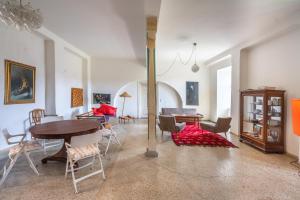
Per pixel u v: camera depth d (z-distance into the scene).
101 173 2.96
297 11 3.38
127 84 8.70
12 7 2.16
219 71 8.00
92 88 8.44
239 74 5.57
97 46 6.34
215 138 5.22
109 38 5.40
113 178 2.80
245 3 3.10
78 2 3.21
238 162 3.46
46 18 3.94
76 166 3.15
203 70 8.88
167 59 8.25
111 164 3.34
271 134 4.08
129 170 3.09
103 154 3.87
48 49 5.13
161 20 3.85
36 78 4.73
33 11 2.34
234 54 5.91
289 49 3.94
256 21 3.85
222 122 5.10
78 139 2.46
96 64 8.43
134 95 9.13
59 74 5.45
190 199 2.27
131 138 5.25
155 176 2.87
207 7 3.26
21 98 4.16
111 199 2.26
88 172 3.01
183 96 8.81
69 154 2.52
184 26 4.20
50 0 3.15
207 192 2.42
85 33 4.95
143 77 8.59
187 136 5.46
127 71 8.57
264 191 2.45
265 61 4.72
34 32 4.40
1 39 3.63
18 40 4.08
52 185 2.58
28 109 4.45
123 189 2.49
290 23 3.61
